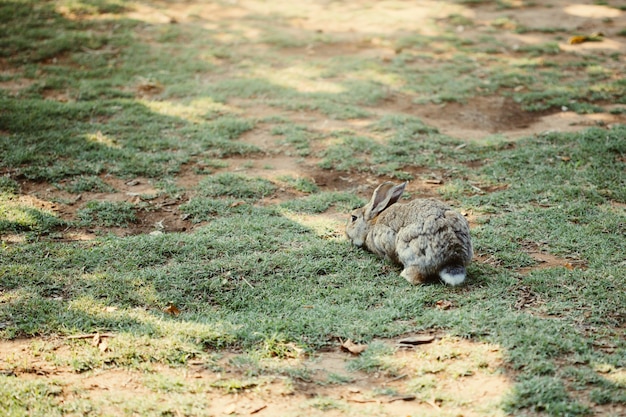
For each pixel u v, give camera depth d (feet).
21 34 63.72
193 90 54.39
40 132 45.16
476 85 56.18
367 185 39.78
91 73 57.06
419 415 19.69
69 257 30.42
